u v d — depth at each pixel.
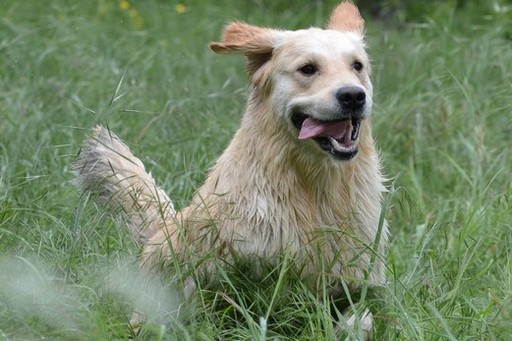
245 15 23.12
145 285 10.26
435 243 12.28
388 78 17.52
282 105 10.44
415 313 9.87
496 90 16.48
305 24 22.77
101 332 9.12
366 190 10.61
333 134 10.23
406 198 12.24
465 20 22.38
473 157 14.47
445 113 15.70
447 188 14.66
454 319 9.87
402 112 15.88
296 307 10.02
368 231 10.57
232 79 17.38
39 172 13.12
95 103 15.89
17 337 9.17
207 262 10.26
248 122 10.70
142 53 19.20
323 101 10.18
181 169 13.58
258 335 9.09
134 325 9.89
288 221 10.30
